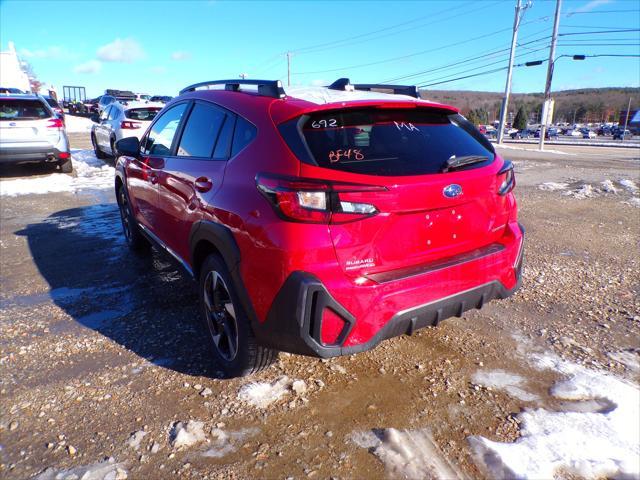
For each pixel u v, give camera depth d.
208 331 3.12
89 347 3.32
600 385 2.78
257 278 2.41
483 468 2.19
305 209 2.21
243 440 2.38
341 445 2.34
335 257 2.26
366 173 2.32
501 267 2.81
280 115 2.55
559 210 7.63
